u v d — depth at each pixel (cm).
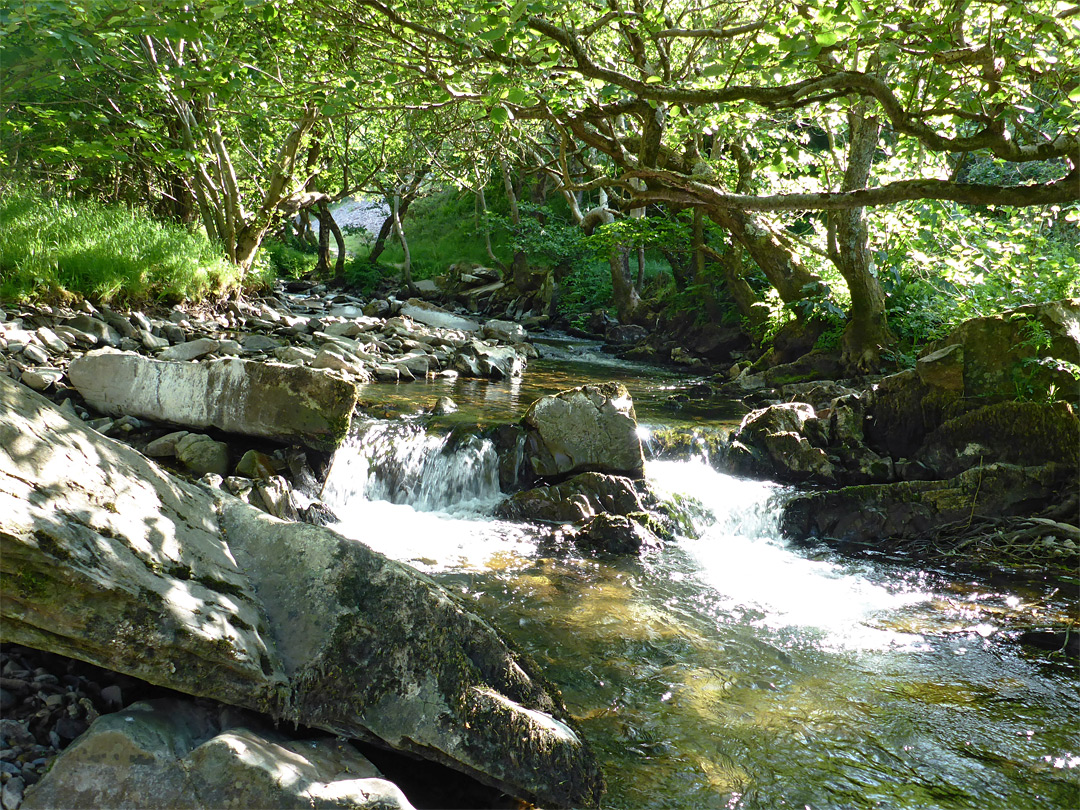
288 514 564
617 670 401
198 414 625
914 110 500
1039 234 1109
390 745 265
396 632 276
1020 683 407
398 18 539
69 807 209
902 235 1122
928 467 705
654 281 1962
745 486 712
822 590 534
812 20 430
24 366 720
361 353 1159
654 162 732
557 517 636
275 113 1246
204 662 241
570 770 283
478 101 591
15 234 1106
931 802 306
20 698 240
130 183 1794
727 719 360
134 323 1077
